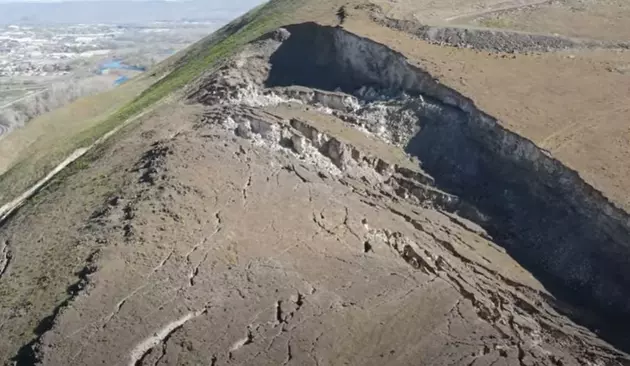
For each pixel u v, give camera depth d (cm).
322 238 2041
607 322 1995
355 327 1664
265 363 1533
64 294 1766
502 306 1938
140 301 1702
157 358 1541
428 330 1672
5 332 1667
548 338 1870
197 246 1930
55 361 1520
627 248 2059
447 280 1978
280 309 1705
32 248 2131
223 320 1659
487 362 1579
